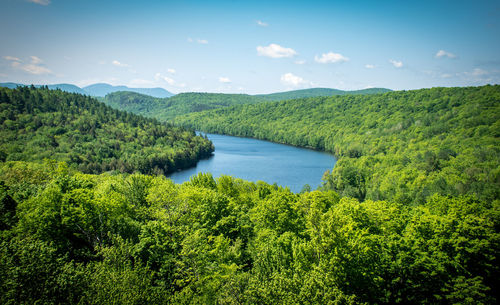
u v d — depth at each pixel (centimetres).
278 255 2853
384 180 11650
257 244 3531
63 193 3428
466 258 2841
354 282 2742
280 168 17612
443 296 2753
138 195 4369
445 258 2788
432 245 2919
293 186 13912
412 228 3125
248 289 2162
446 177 9900
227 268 2609
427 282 2806
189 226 3316
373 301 2767
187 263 2681
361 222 3441
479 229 2905
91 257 3041
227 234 3881
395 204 4116
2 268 1850
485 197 7331
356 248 2844
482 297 2594
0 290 1738
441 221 3109
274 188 8675
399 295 2831
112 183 4747
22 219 3091
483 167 9988
